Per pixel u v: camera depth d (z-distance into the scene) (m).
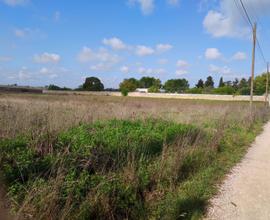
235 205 6.00
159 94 97.12
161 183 6.50
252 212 5.70
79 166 6.06
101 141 8.07
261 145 13.40
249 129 17.95
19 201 4.65
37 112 10.72
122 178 5.93
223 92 102.56
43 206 4.44
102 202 5.01
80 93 98.88
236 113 21.97
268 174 8.44
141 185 6.05
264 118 28.41
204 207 5.82
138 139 9.17
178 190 6.47
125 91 97.75
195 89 113.12
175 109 24.98
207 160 8.90
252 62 27.00
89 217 4.82
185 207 5.63
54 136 7.52
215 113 20.84
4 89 80.44
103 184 5.35
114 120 12.55
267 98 53.28
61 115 11.18
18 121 8.98
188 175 7.53
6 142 7.05
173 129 11.45
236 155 10.56
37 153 6.54
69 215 4.59
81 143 7.34
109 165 6.64
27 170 5.61
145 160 7.38
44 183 5.00
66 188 5.07
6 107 11.83
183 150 8.25
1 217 4.23
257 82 93.94
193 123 14.77
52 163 5.75
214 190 6.76
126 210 5.24
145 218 5.18
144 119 13.91
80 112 13.18
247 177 8.00
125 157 7.01
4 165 5.61
